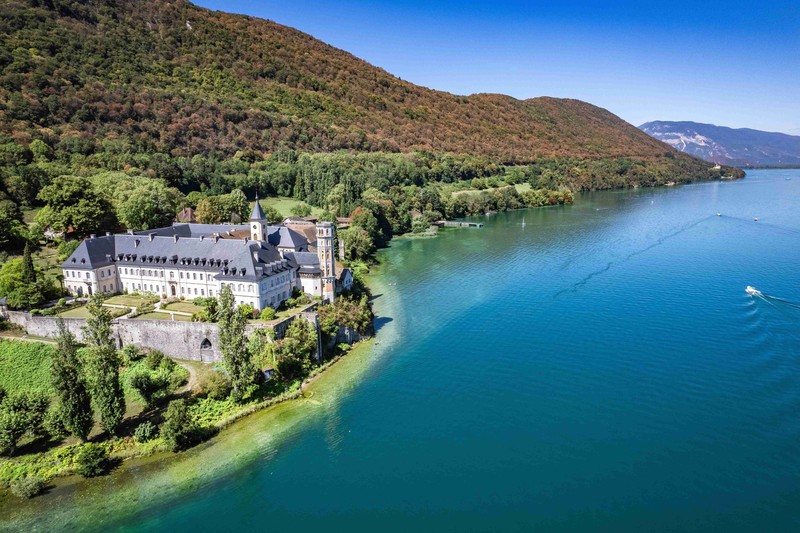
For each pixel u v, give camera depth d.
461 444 74.88
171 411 75.69
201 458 73.25
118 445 75.06
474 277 155.25
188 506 64.75
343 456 73.12
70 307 111.12
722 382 88.25
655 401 83.56
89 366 76.69
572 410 82.06
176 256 117.81
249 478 69.31
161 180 198.00
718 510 61.56
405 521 61.41
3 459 72.38
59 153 191.38
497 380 92.06
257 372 88.69
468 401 85.75
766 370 91.56
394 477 68.69
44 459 72.25
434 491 66.00
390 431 78.38
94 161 194.88
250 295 106.69
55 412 75.25
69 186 144.25
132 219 154.75
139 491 67.31
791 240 191.00
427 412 83.00
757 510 61.38
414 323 119.56
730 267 154.88
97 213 144.38
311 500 65.25
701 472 67.69
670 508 62.06
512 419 80.31
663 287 137.88
